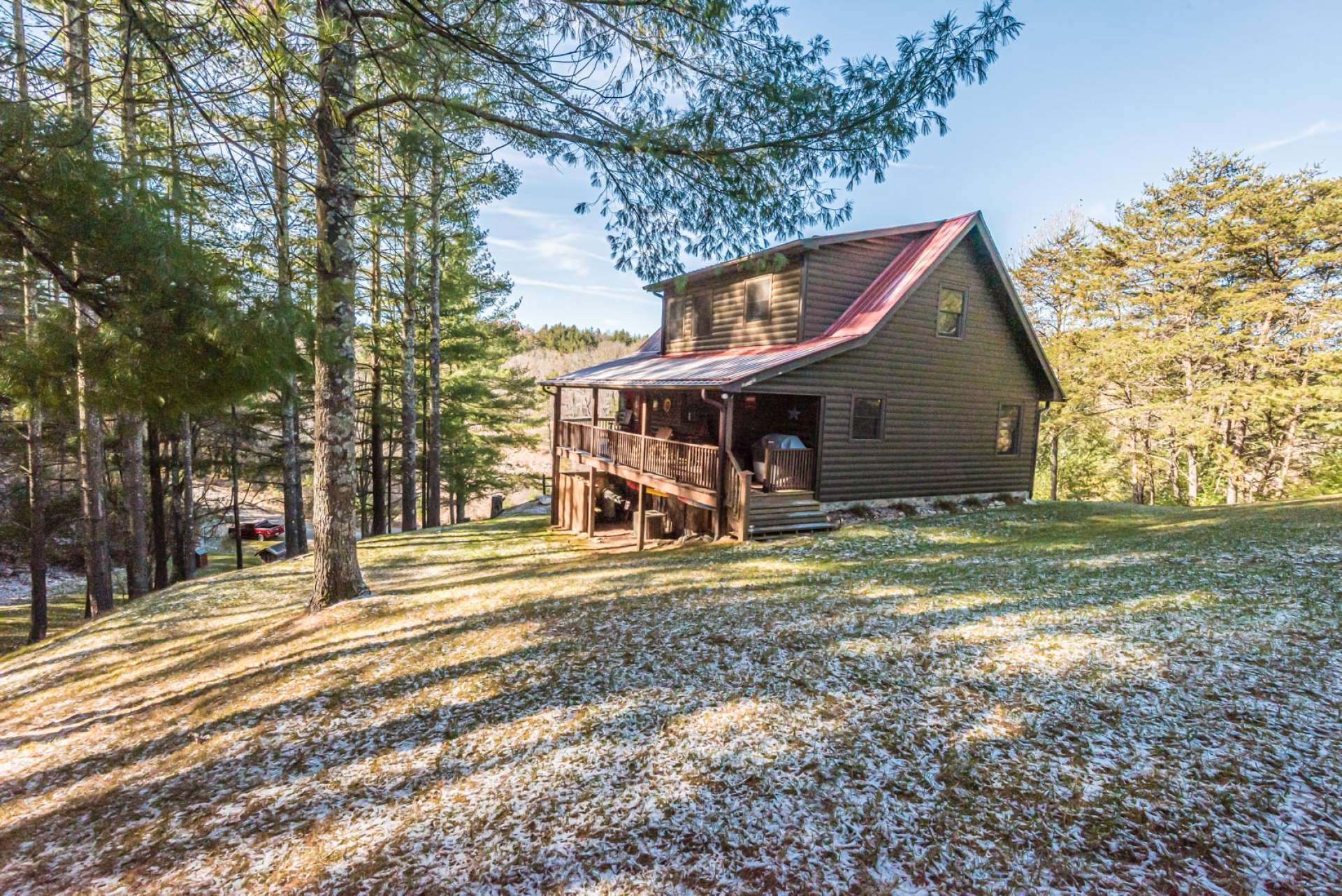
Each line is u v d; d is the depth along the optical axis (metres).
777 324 14.21
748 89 5.64
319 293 5.79
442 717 5.07
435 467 19.20
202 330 4.39
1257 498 25.25
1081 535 11.09
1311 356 21.36
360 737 4.88
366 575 11.76
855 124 5.47
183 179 4.66
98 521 12.36
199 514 21.94
